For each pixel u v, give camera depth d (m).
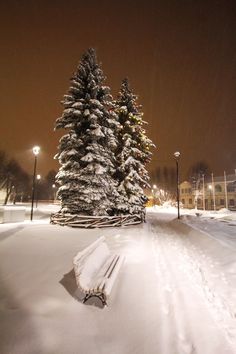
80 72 19.41
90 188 17.20
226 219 27.03
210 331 4.08
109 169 19.00
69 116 18.64
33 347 3.61
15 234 11.55
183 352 3.57
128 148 22.47
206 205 73.62
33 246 9.21
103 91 19.47
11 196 76.75
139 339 3.86
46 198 96.94
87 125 18.53
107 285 5.00
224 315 4.62
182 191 84.25
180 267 7.59
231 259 8.01
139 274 6.68
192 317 4.50
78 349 3.60
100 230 14.67
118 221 17.47
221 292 5.66
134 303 5.01
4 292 5.30
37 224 16.16
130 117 23.48
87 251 6.18
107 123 19.48
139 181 22.84
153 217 37.34
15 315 4.43
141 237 13.11
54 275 6.31
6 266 6.88
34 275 6.29
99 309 4.75
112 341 3.80
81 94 18.97
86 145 18.28
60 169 18.12
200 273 7.04
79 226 15.60
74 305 4.87
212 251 9.70
